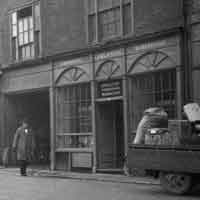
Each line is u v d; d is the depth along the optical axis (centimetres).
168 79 1438
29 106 2077
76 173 1636
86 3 1673
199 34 1346
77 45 1697
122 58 1540
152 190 1187
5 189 1228
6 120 2014
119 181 1387
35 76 1867
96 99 1634
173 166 1109
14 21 1980
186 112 1163
